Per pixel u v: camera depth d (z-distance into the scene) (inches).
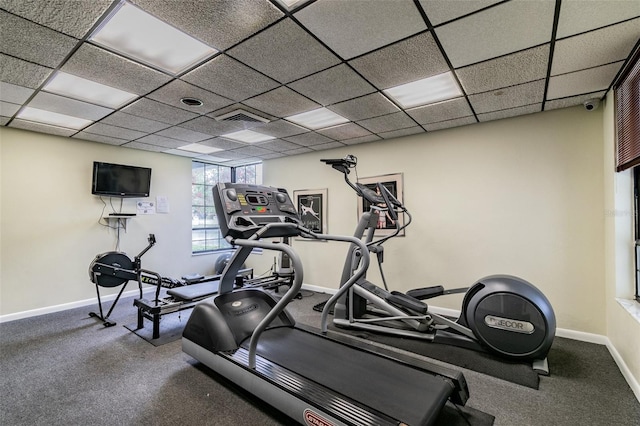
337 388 70.9
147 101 117.7
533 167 129.4
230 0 62.9
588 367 97.8
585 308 118.6
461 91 108.0
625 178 101.2
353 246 137.7
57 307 160.9
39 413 76.9
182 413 76.7
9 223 147.9
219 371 89.3
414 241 161.0
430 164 156.9
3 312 145.5
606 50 80.1
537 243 128.3
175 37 77.4
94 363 102.8
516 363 99.7
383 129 153.3
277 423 73.2
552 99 113.7
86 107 122.9
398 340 120.3
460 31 73.4
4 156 147.2
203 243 248.5
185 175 225.6
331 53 83.8
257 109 126.4
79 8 65.4
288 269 201.5
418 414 61.6
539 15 66.9
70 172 168.1
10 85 102.3
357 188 137.7
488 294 104.1
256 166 257.3
